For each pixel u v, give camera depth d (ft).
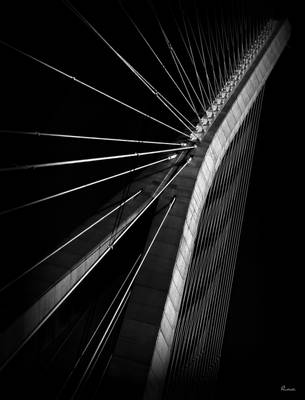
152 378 47.14
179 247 57.21
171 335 52.37
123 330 49.19
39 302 32.37
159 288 52.70
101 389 45.06
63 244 37.37
